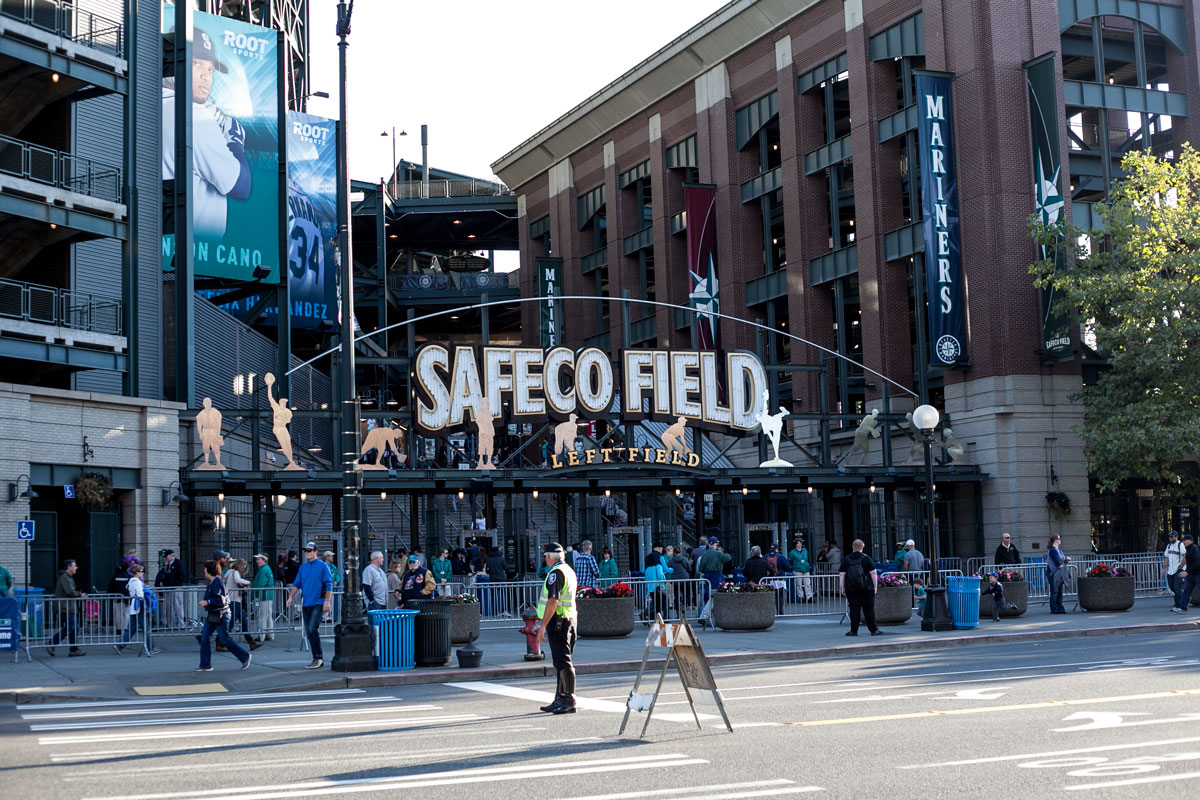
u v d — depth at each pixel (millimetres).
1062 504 40438
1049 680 15883
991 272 41844
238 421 42750
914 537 42469
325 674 18922
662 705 14711
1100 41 44250
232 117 53875
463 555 35375
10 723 13898
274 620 25656
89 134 35375
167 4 52469
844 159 50594
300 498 35281
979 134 42406
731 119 56906
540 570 31219
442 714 14203
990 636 23750
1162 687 14750
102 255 35594
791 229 53000
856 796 8703
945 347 42094
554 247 72375
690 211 56531
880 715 13000
